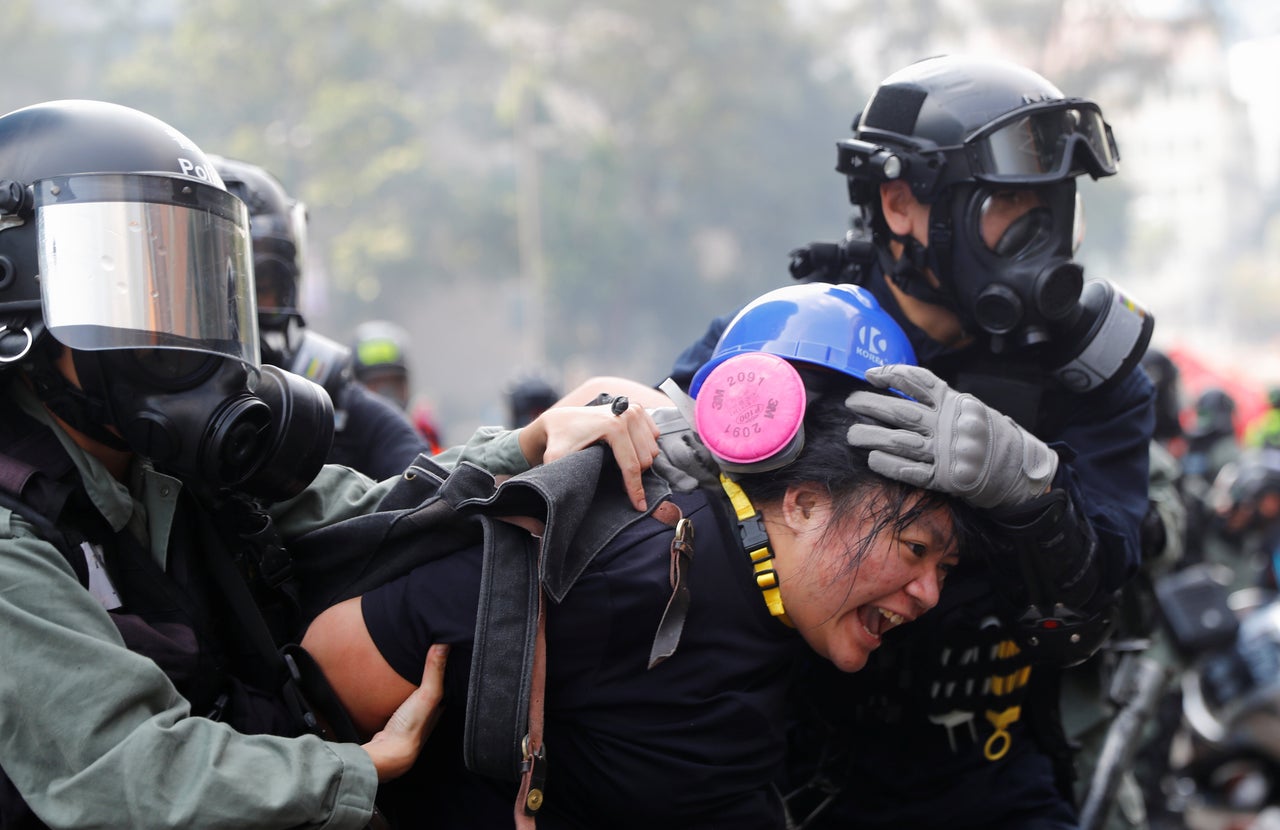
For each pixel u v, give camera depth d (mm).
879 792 2355
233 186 2639
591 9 49375
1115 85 52469
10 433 1646
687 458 1823
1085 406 2301
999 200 2100
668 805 1725
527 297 42844
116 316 1568
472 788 1871
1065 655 2170
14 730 1476
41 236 1577
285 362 2748
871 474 1723
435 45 48375
